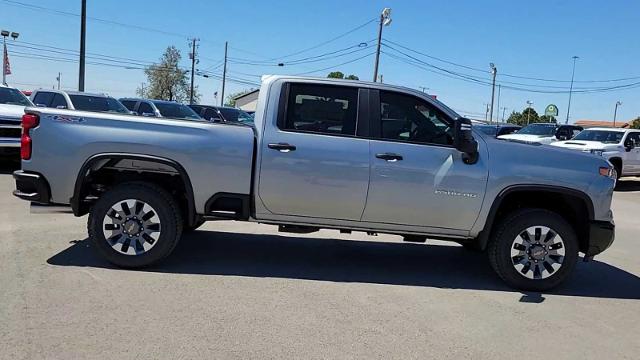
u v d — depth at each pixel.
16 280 5.00
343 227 5.69
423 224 5.64
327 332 4.26
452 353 4.02
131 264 5.52
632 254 7.81
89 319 4.23
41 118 5.46
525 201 6.08
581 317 4.97
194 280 5.33
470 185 5.53
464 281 5.91
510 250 5.63
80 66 25.91
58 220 7.53
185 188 5.55
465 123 5.36
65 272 5.31
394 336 4.26
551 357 4.07
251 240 7.16
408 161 5.48
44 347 3.72
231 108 21.66
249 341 4.01
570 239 5.63
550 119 60.09
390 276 5.93
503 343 4.27
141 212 5.50
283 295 5.06
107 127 5.45
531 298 5.46
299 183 5.48
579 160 5.72
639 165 17.00
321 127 5.56
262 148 5.46
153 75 71.25
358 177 5.46
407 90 5.64
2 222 7.28
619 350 4.27
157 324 4.21
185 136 5.47
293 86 5.60
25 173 5.49
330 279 5.67
